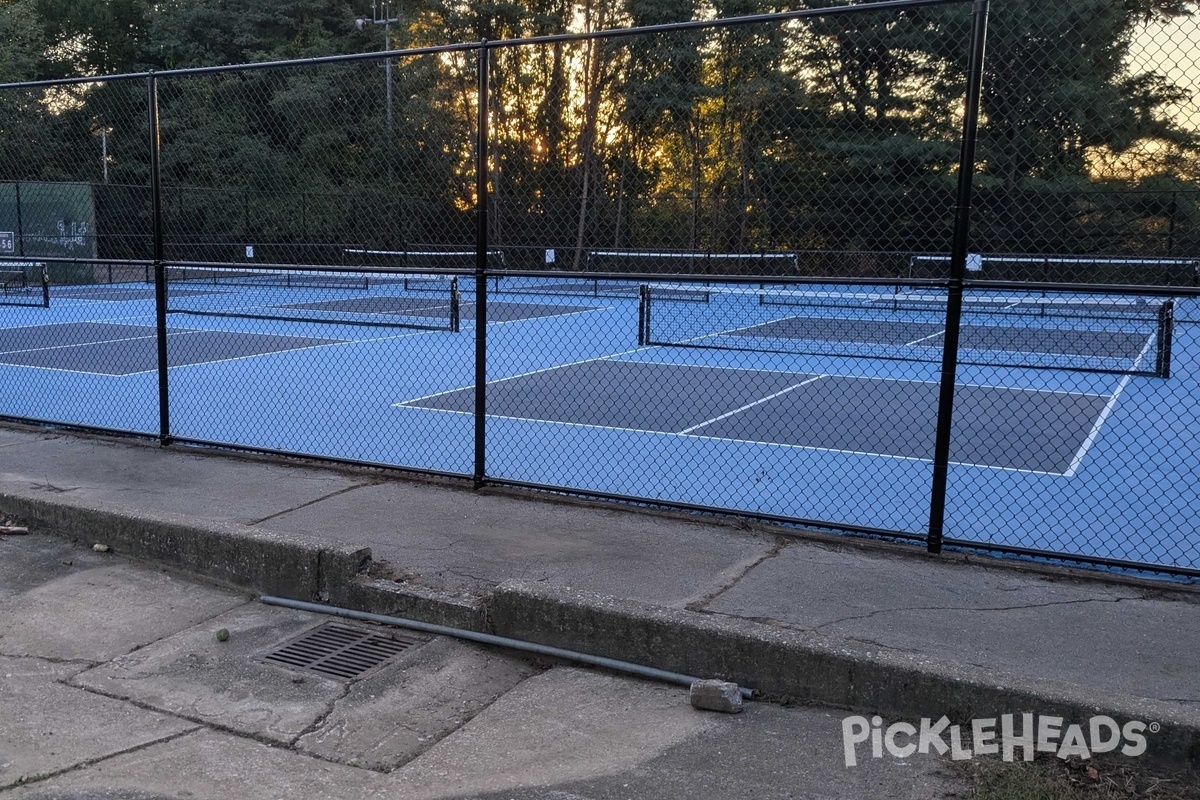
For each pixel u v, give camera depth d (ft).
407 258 57.88
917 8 17.44
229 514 20.77
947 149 32.96
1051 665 13.73
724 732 12.61
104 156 50.11
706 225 30.76
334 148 38.01
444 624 15.80
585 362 48.01
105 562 19.03
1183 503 23.84
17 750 12.10
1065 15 30.09
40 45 146.41
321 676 14.30
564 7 121.49
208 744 12.33
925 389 41.19
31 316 68.23
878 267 37.47
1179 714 11.48
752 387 41.32
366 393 38.83
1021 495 24.57
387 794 11.17
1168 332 38.78
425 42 128.98
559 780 11.44
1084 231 36.50
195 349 51.49
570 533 19.74
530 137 30.45
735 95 30.83
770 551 18.71
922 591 16.61
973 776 11.41
